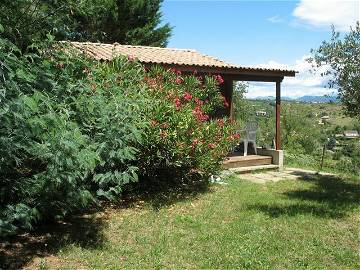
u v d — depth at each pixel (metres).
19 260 5.63
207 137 9.59
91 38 22.17
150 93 8.95
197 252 6.13
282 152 14.09
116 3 25.00
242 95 22.97
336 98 11.49
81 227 7.00
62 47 7.21
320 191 10.66
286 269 5.66
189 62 12.80
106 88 7.60
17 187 5.69
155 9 28.12
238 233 7.00
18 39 7.92
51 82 6.16
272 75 13.85
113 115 6.59
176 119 8.74
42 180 5.61
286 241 6.71
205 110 10.07
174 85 9.73
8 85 5.09
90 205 8.12
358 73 10.98
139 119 7.44
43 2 8.36
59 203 6.23
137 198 9.05
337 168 15.33
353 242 6.83
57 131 5.25
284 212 8.40
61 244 6.19
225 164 12.70
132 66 9.41
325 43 11.39
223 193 9.96
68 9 8.98
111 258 5.82
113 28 25.28
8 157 5.37
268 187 11.00
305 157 17.47
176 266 5.65
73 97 6.30
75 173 5.62
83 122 6.42
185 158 9.15
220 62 14.24
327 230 7.35
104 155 6.32
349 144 17.73
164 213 8.08
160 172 9.83
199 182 10.66
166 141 8.66
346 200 9.67
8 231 5.41
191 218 7.74
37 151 5.38
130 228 7.07
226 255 6.02
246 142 14.30
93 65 7.84
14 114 4.84
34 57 6.36
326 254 6.27
